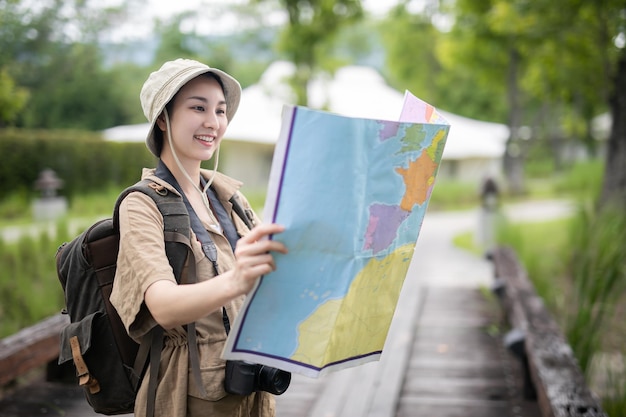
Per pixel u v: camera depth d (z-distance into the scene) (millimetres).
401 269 1728
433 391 4328
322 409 3926
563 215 18188
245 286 1480
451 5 24547
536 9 10789
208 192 1944
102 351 1817
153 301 1591
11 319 5367
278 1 20609
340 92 27219
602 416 2650
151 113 1797
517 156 27688
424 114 1734
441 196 26234
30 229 12820
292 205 1452
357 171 1476
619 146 11055
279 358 1566
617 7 10328
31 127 24219
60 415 3779
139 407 1774
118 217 1742
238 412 1815
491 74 26766
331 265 1522
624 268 5922
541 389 3068
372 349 1752
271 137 22656
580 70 12664
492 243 12047
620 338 5363
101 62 27359
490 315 6445
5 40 16078
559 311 6258
